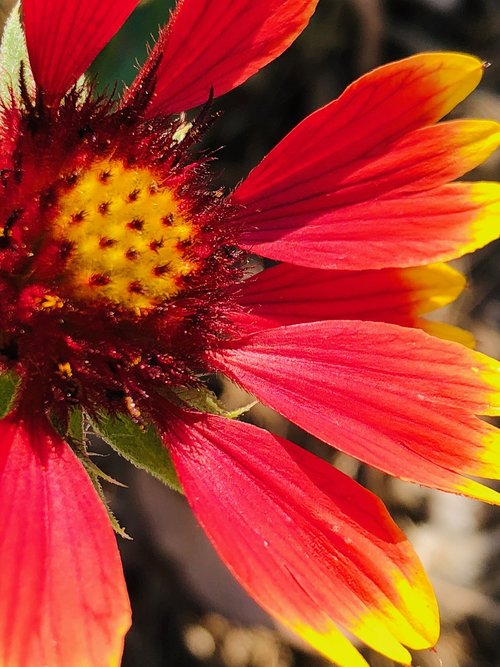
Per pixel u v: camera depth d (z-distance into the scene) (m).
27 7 0.06
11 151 0.06
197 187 0.07
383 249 0.07
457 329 0.08
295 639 0.12
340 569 0.06
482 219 0.07
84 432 0.06
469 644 0.13
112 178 0.06
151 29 0.10
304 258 0.08
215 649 0.12
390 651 0.06
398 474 0.06
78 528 0.05
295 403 0.07
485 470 0.07
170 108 0.08
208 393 0.07
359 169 0.07
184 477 0.06
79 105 0.07
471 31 0.16
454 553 0.14
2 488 0.05
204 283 0.07
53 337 0.06
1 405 0.06
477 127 0.07
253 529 0.06
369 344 0.07
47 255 0.06
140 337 0.07
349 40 0.15
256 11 0.07
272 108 0.15
